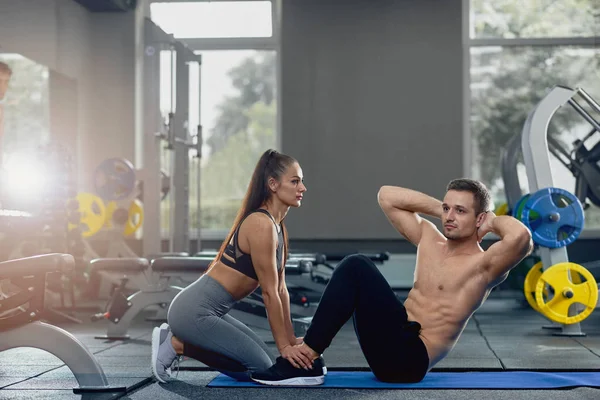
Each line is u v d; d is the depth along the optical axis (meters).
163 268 4.30
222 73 8.88
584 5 8.61
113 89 8.59
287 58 8.59
